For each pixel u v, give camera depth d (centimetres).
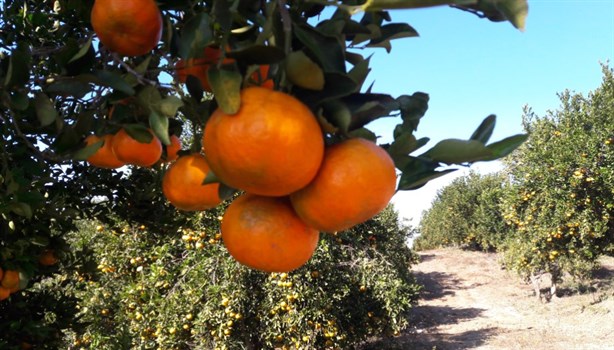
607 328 1195
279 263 105
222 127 87
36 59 226
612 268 1952
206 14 116
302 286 805
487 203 2306
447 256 2794
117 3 121
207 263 766
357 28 111
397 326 916
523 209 1484
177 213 353
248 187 91
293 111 88
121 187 322
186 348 823
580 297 1544
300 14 122
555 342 1144
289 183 88
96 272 339
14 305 281
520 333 1254
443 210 2997
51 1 265
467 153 110
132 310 790
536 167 1362
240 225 105
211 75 91
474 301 1745
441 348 1157
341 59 102
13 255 222
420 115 136
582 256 1355
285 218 105
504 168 1553
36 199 191
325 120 95
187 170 130
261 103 87
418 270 2453
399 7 95
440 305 1717
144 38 127
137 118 155
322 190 93
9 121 181
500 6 102
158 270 780
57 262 289
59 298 335
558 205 1284
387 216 1267
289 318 796
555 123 1396
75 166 305
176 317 761
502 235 2292
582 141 1248
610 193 1231
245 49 92
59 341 307
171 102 129
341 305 889
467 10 118
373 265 893
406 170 115
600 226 1238
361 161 93
